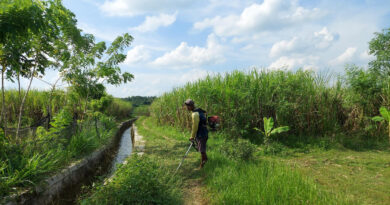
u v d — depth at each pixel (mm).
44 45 5336
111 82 7883
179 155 6223
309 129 7379
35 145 4789
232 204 3023
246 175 4055
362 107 7176
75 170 5016
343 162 5094
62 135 5887
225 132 7863
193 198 3502
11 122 8898
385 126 6863
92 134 8047
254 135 7652
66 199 4078
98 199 3078
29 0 3705
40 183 3818
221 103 8055
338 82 7633
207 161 5109
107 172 5801
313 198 3027
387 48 8430
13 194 3277
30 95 10195
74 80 7016
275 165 4566
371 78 6996
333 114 7301
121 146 10086
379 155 5562
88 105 10117
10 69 4402
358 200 3096
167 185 3611
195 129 4574
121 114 27250
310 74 7887
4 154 3945
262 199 3061
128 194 3084
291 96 7500
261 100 7723
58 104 9016
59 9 5277
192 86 9977
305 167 4777
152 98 20703
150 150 7133
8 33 3500
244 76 8328
